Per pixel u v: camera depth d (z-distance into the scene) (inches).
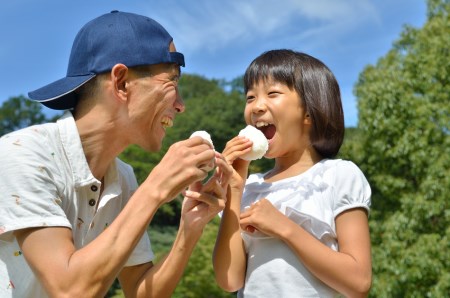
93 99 94.4
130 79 93.4
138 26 94.7
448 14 637.3
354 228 99.3
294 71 108.6
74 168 92.0
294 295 97.1
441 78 579.8
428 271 496.4
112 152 97.3
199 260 661.3
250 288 101.3
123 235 82.1
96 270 80.1
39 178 86.2
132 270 105.9
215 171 97.0
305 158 110.9
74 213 93.0
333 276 94.3
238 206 104.6
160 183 84.7
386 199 575.5
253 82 110.9
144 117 94.3
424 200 519.5
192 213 99.8
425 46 609.0
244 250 103.7
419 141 544.4
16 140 89.1
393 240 518.0
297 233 96.4
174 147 87.0
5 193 84.4
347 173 103.1
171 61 95.5
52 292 80.3
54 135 92.4
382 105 567.8
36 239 82.7
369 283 95.9
